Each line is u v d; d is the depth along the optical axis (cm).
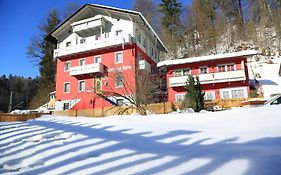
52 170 448
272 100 1311
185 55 4597
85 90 3016
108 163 468
